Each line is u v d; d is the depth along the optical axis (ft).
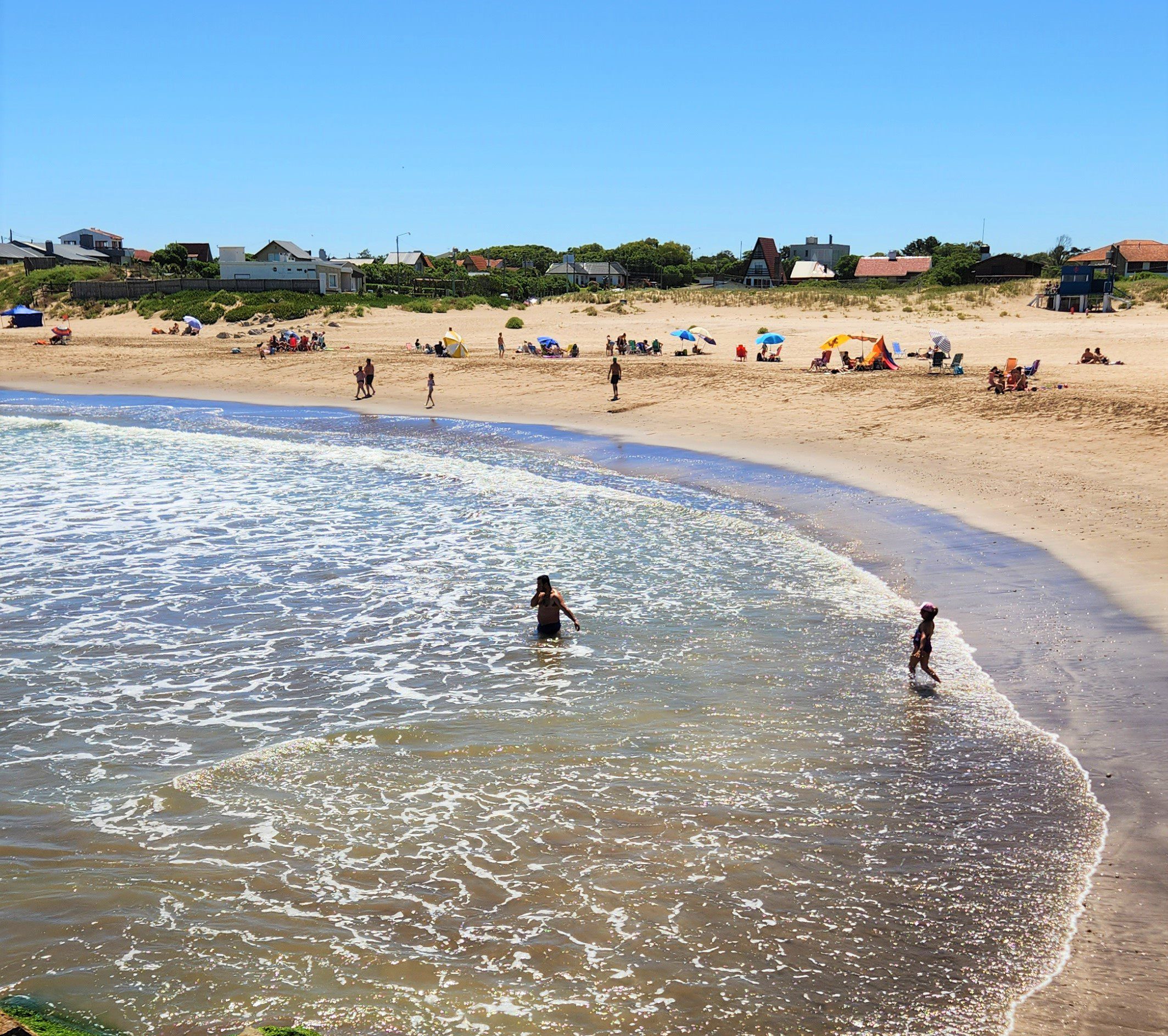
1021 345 173.06
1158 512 63.36
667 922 26.89
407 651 48.67
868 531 66.33
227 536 70.95
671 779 34.94
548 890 28.53
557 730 39.29
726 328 223.10
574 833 31.55
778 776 34.91
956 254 412.36
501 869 29.68
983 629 47.73
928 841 30.40
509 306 292.61
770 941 25.94
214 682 45.09
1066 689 40.40
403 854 30.60
